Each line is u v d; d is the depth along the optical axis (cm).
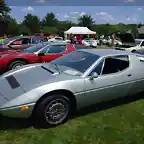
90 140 365
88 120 434
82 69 443
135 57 514
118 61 485
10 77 438
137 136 385
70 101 418
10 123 405
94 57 468
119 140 370
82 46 1007
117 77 465
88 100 434
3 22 4009
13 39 1270
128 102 544
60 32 5350
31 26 8319
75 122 422
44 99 375
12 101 356
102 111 481
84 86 416
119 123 429
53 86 381
